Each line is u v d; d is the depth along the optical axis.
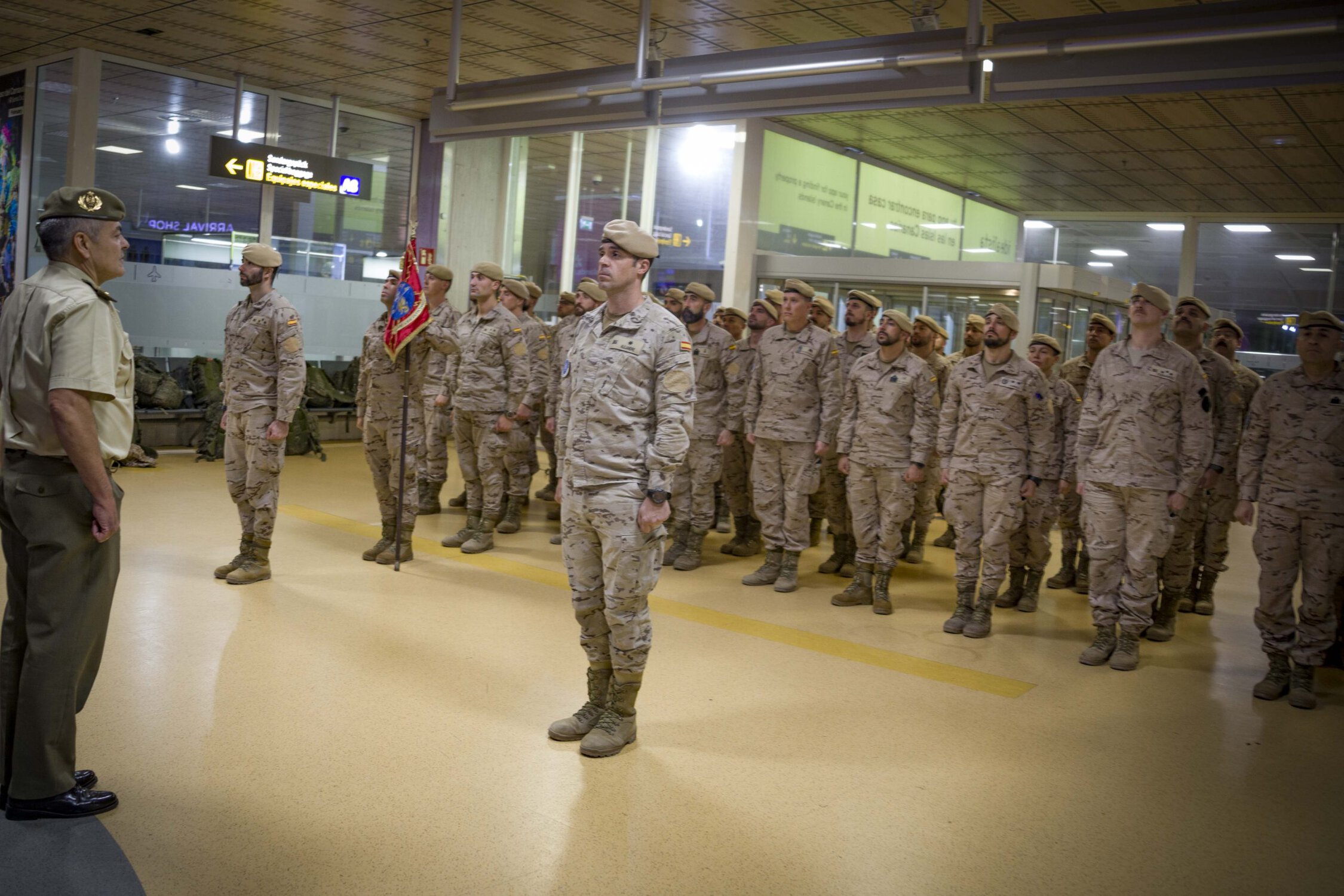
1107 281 12.69
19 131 11.66
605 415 3.61
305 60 11.15
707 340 7.04
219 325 12.29
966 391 5.71
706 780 3.49
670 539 8.27
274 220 12.70
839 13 8.41
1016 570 6.46
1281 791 3.72
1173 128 11.08
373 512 8.25
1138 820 3.40
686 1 8.30
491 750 3.63
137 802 3.07
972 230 16.44
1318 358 4.76
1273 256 15.63
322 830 2.97
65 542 2.88
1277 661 4.93
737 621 5.66
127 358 3.04
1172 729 4.33
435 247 14.21
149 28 10.06
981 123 11.53
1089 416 5.33
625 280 3.62
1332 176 12.82
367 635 4.92
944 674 4.91
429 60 10.83
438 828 3.03
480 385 6.96
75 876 2.64
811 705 4.34
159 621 4.91
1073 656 5.39
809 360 6.33
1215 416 5.92
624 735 3.73
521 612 5.51
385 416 6.44
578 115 7.60
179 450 10.73
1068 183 14.63
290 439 11.12
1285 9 5.11
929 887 2.87
